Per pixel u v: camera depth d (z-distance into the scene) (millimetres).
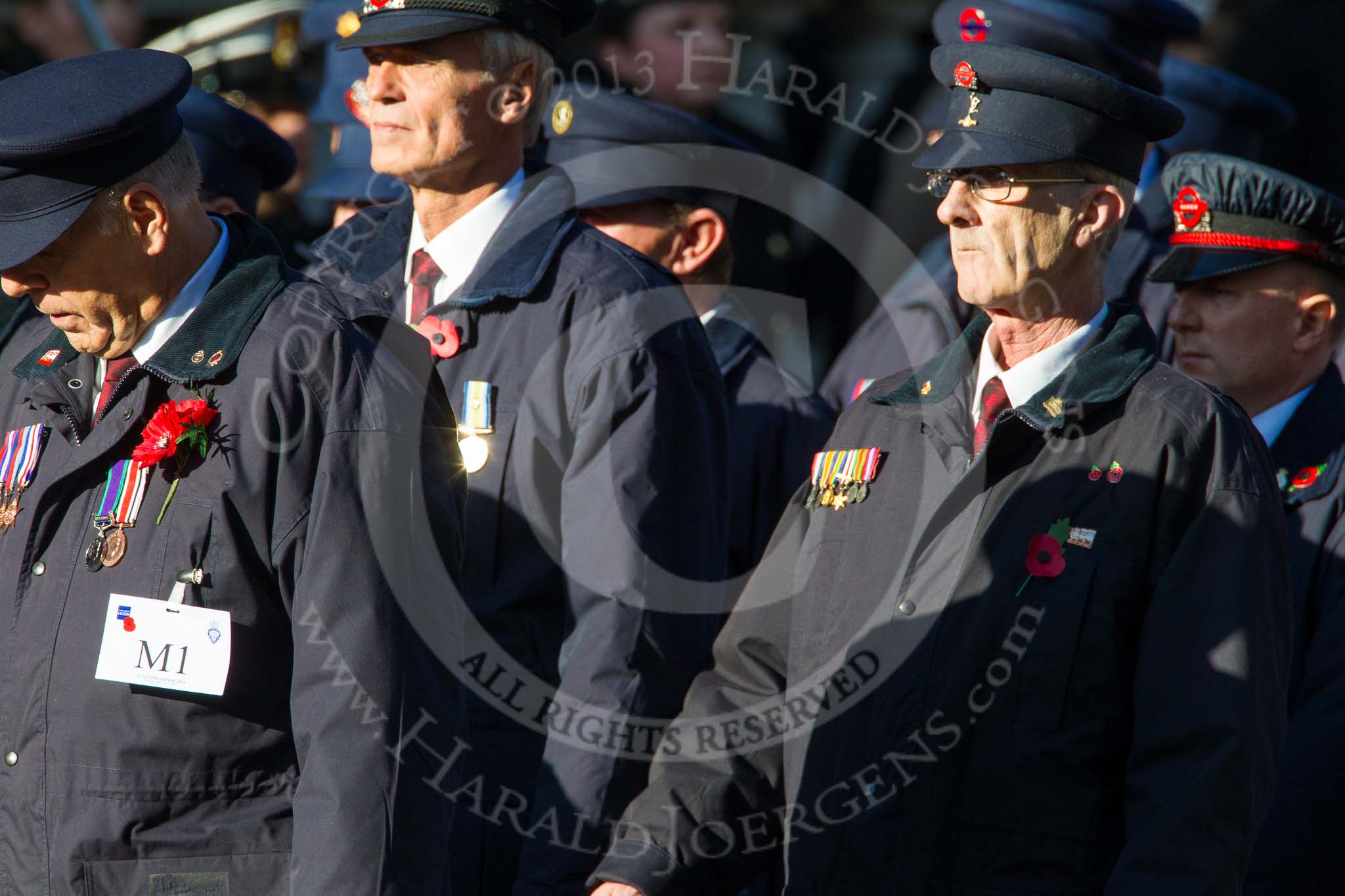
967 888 9422
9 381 10664
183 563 9266
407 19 11539
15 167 9289
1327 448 12812
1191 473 9492
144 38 21562
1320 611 12328
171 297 9781
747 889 12617
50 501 9703
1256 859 11594
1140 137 10180
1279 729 9234
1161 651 9211
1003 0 13617
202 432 9383
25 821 9359
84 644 9344
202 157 15969
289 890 9156
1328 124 17484
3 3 21141
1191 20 13922
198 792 9258
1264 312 12773
